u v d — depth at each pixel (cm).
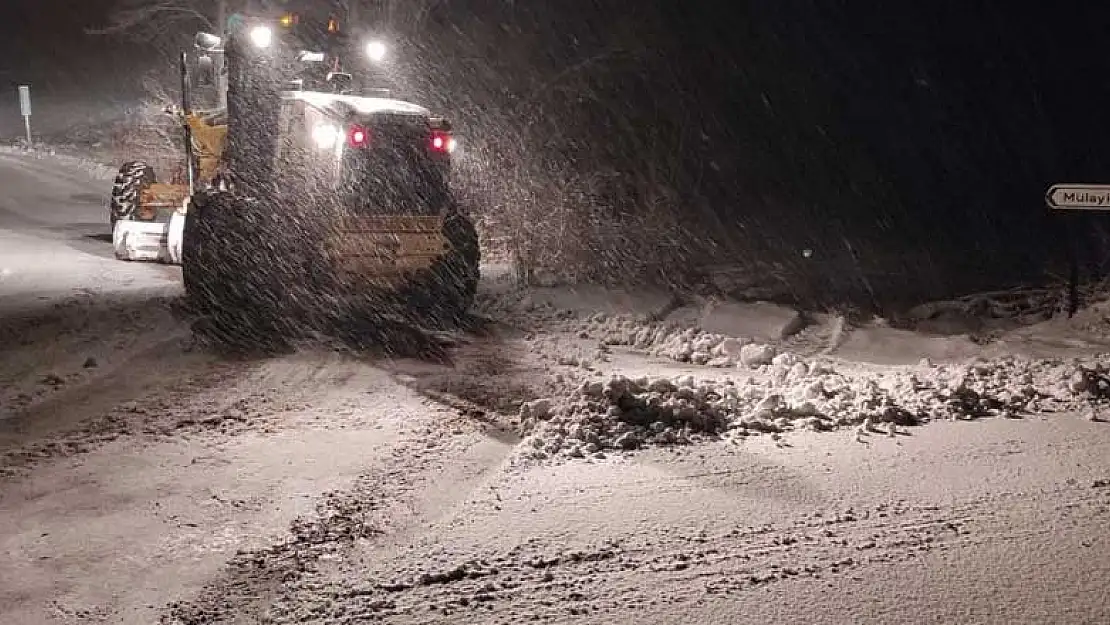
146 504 613
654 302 1265
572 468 651
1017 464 645
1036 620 447
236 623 473
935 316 1261
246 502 617
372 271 1088
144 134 2859
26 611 485
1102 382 815
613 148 2209
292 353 994
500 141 1955
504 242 1603
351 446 722
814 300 1367
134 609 487
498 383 898
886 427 721
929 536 537
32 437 736
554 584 492
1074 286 1136
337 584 504
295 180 1077
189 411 801
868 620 449
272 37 1182
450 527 560
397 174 1091
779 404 750
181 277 1386
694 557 517
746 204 2280
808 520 561
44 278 1350
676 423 721
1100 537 532
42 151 3027
